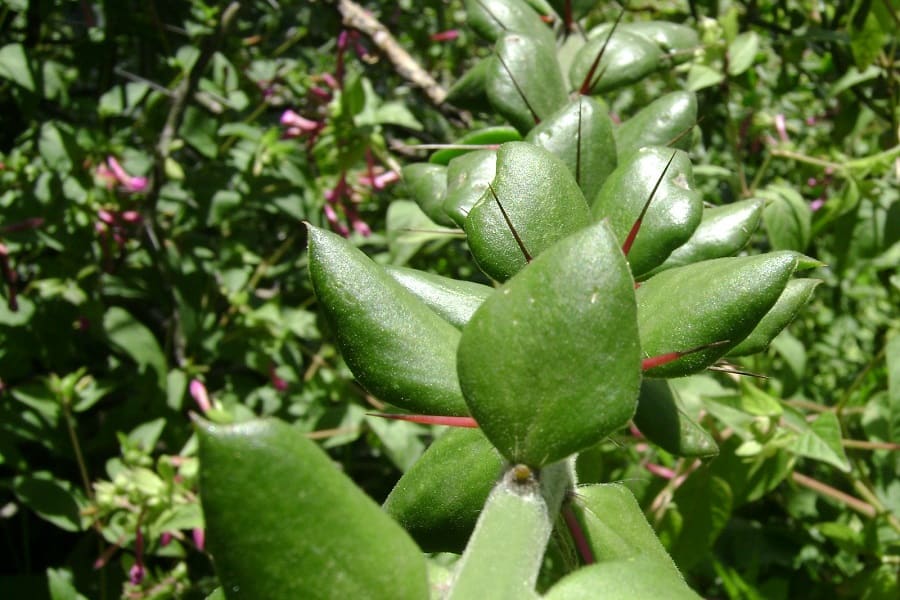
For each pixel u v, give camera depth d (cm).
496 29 41
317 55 90
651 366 22
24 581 65
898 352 53
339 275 23
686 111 34
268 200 69
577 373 19
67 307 64
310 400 69
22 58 65
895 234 62
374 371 23
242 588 18
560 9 41
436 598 19
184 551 59
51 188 64
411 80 61
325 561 18
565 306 19
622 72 38
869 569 56
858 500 57
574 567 23
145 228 67
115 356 71
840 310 86
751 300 22
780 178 81
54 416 60
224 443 17
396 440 62
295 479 18
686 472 53
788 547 62
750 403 48
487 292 27
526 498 20
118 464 57
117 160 67
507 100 35
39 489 57
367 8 94
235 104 73
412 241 59
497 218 24
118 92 69
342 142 66
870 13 58
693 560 52
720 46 54
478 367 20
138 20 77
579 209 25
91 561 65
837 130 69
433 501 25
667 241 25
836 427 48
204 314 70
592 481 46
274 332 70
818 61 79
